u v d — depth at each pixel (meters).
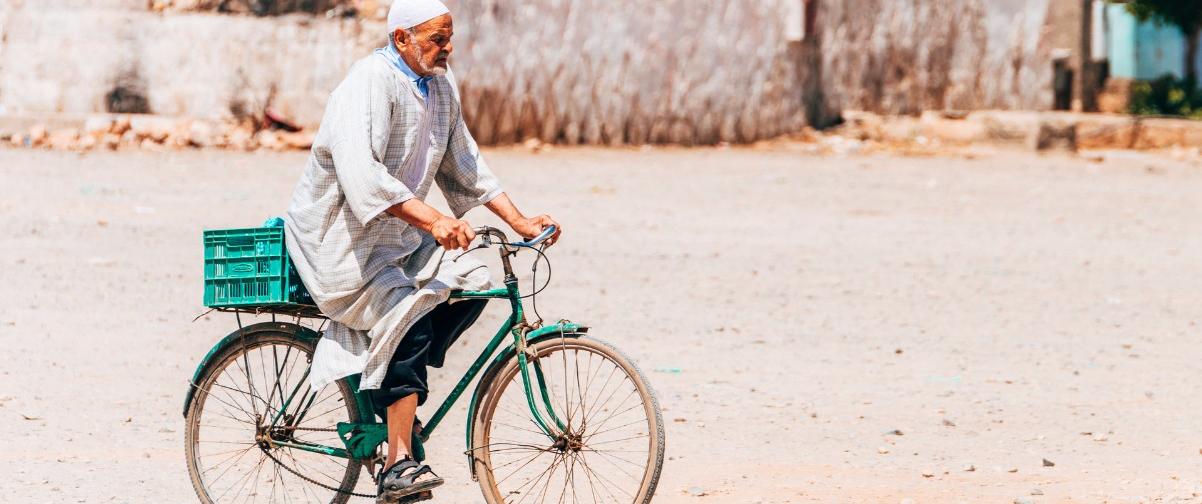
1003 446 23.00
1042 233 51.12
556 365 28.16
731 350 30.56
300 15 71.06
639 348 30.38
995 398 26.58
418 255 17.11
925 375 28.59
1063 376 28.75
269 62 70.75
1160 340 32.94
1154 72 99.31
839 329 33.38
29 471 20.27
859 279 40.62
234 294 17.16
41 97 70.00
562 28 74.94
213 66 70.38
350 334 16.88
